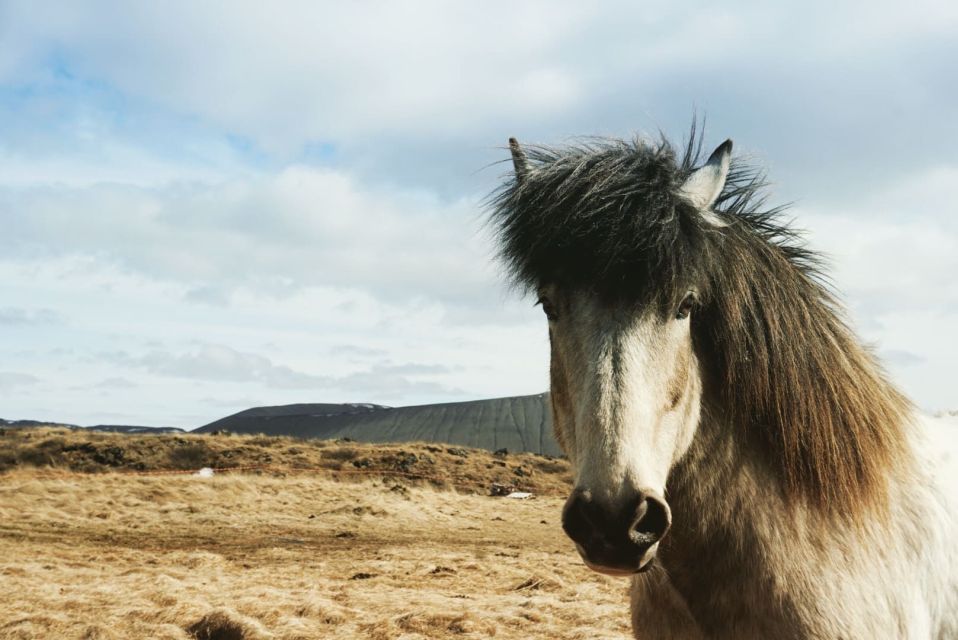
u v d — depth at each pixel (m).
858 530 2.32
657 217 2.23
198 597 6.84
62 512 14.90
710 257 2.29
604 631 5.66
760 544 2.30
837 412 2.42
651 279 2.20
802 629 2.22
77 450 24.70
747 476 2.37
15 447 24.55
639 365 2.15
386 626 5.80
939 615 2.41
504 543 13.15
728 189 2.79
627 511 1.93
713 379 2.42
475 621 5.86
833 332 2.62
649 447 2.08
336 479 24.34
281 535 13.34
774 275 2.52
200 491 18.06
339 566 9.71
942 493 2.54
